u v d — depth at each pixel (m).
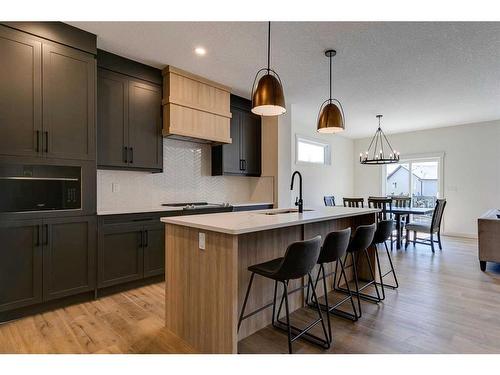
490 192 6.11
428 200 7.12
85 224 2.77
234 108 4.58
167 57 3.28
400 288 3.22
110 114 3.17
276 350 2.01
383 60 3.28
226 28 2.67
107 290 2.99
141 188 3.78
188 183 4.32
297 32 2.72
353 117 5.82
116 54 3.21
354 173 8.29
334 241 2.15
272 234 2.48
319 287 3.01
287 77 3.79
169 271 2.26
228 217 2.36
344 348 2.03
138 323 2.37
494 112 5.43
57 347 2.02
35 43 2.49
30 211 2.46
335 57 3.22
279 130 4.88
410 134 7.25
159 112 3.61
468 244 5.62
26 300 2.43
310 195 6.85
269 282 2.44
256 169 4.96
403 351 1.98
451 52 3.08
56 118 2.60
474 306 2.73
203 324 1.97
